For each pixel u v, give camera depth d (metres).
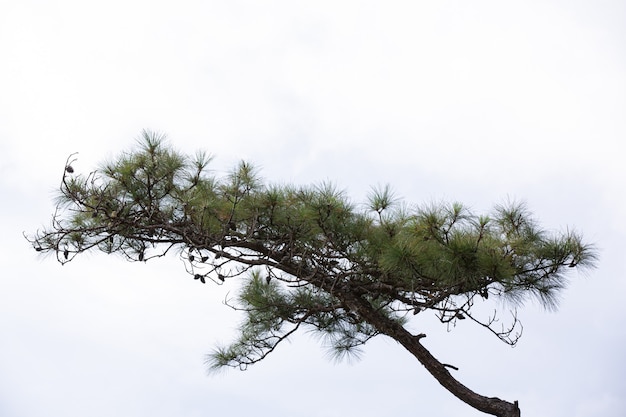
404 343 5.29
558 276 4.81
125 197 4.76
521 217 4.86
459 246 4.36
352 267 5.07
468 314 4.74
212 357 6.05
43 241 4.93
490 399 5.14
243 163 5.00
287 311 5.93
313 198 4.67
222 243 4.83
